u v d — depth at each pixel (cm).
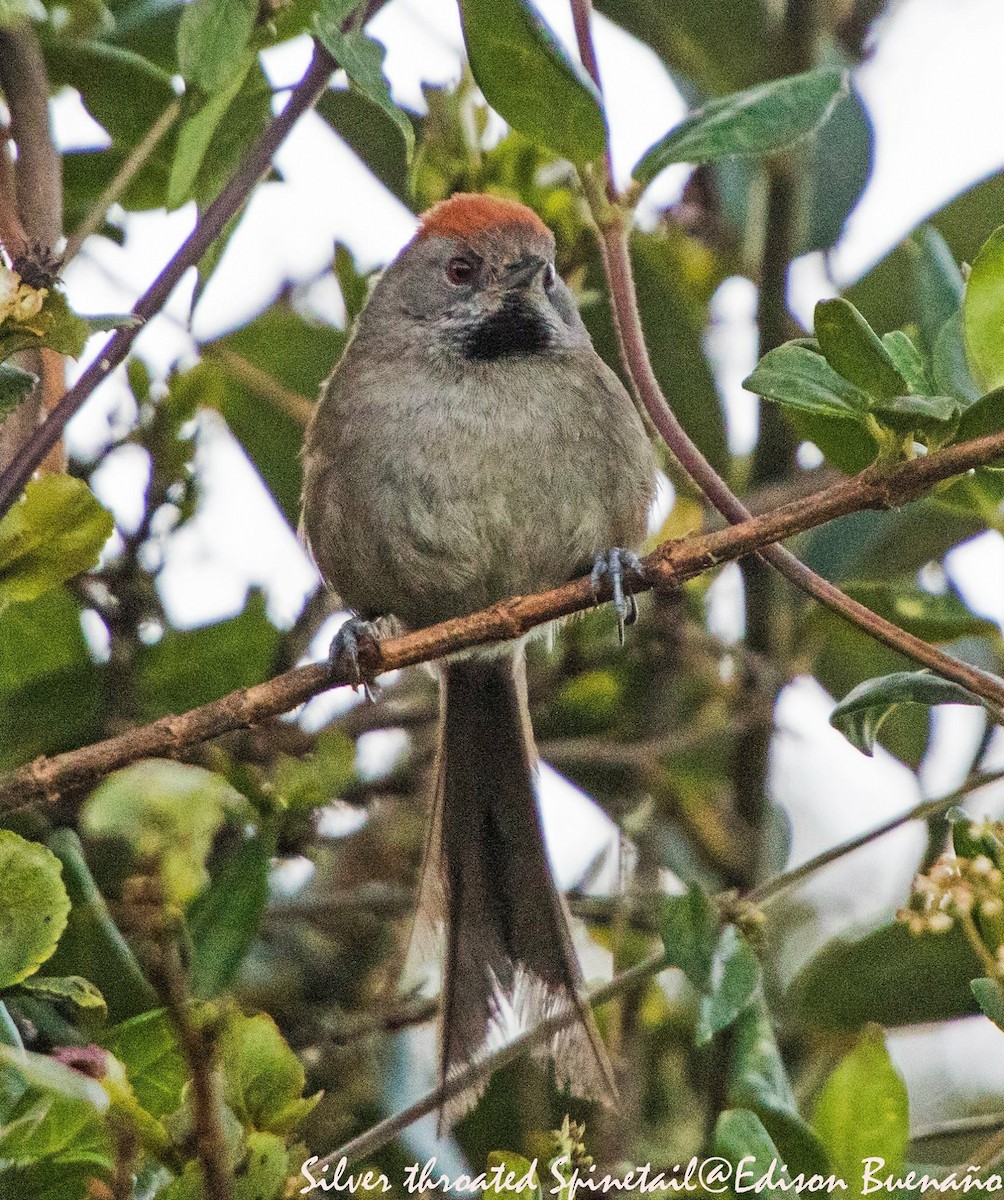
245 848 721
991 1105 1027
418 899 848
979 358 664
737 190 1083
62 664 849
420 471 945
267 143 685
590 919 988
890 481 636
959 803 839
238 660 886
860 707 712
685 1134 905
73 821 786
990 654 1002
